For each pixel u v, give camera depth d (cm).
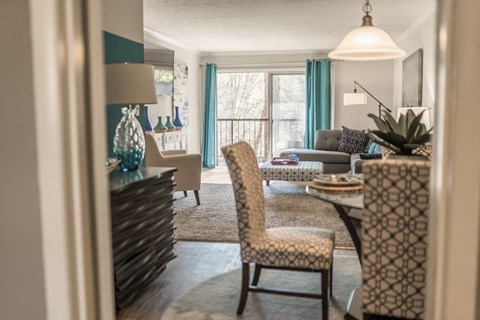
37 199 129
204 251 368
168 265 335
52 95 121
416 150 285
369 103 828
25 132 128
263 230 262
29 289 132
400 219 181
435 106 123
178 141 765
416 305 188
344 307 262
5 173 130
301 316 253
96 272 132
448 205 117
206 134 886
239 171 238
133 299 273
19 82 127
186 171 518
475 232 116
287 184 691
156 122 671
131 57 352
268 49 837
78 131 123
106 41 312
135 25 360
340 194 238
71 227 126
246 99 903
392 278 188
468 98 113
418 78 575
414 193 177
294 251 237
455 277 118
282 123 892
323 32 662
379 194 181
